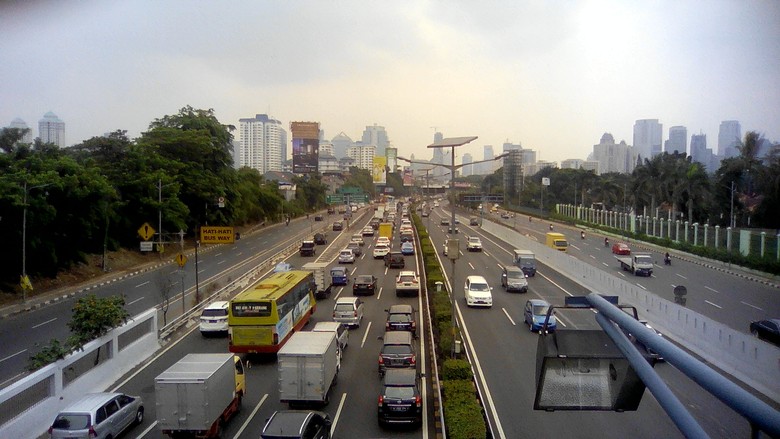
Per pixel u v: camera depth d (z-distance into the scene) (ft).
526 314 92.43
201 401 49.39
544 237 251.80
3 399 50.19
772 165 180.24
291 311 82.89
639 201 263.29
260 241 237.25
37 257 131.64
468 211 438.40
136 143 201.16
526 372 67.87
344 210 472.03
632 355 20.02
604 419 53.11
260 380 68.64
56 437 48.06
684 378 62.54
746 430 48.49
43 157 146.82
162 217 182.80
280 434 43.21
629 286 100.48
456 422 46.14
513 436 49.60
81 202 137.59
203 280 143.54
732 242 168.14
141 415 56.85
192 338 88.28
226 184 224.94
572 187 381.40
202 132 216.74
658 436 49.37
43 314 108.58
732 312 98.68
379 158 484.33
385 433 52.47
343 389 64.64
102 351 68.28
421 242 186.39
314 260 176.45
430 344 82.28
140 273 156.56
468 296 106.83
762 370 59.26
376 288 127.95
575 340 23.98
